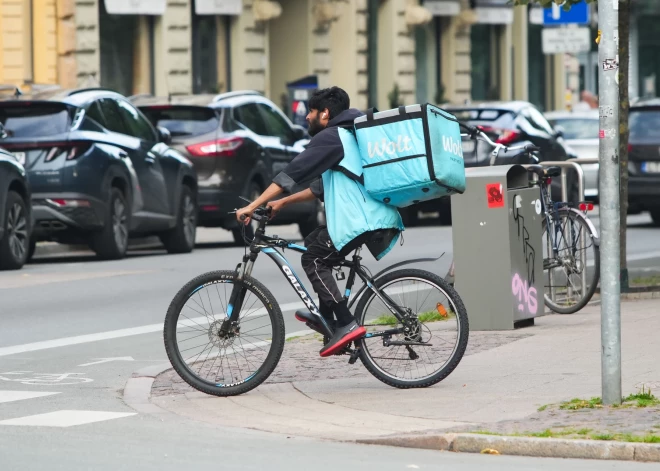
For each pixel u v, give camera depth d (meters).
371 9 107.94
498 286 30.64
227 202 57.00
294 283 24.70
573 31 74.69
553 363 26.42
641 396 22.31
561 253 33.69
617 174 21.73
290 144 61.81
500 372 25.64
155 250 59.12
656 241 57.31
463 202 30.73
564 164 36.66
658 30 154.50
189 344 24.67
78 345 31.08
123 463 19.06
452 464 19.06
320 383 25.41
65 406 23.84
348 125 24.41
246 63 92.88
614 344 21.80
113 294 39.91
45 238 50.72
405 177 23.67
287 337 31.14
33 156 48.69
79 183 48.66
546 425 20.64
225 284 24.61
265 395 24.42
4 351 30.22
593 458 19.38
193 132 57.12
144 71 85.62
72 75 79.06
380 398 23.78
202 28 90.81
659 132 64.06
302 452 19.88
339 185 24.19
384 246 24.47
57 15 78.38
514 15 125.69
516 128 62.84
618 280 21.77
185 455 19.62
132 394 24.78
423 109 23.62
